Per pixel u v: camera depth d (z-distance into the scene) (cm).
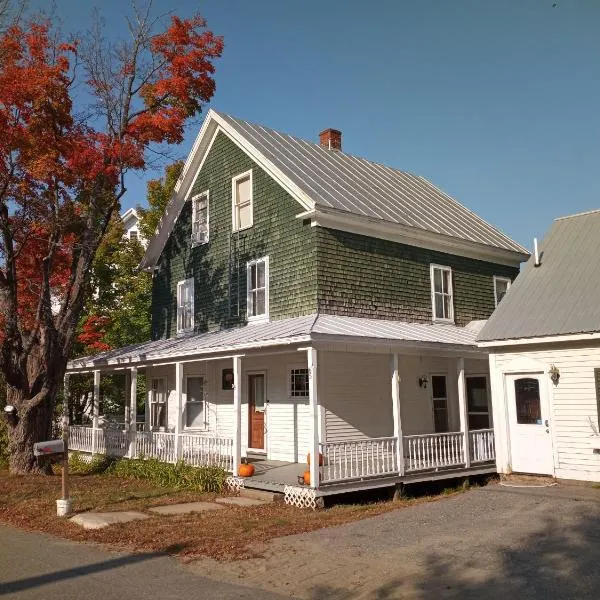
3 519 1130
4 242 1634
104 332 2698
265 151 1812
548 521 973
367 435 1633
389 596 662
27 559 827
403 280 1814
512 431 1435
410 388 1777
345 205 1694
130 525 1033
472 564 759
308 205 1636
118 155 1647
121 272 2873
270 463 1611
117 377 2703
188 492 1372
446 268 1955
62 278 2023
